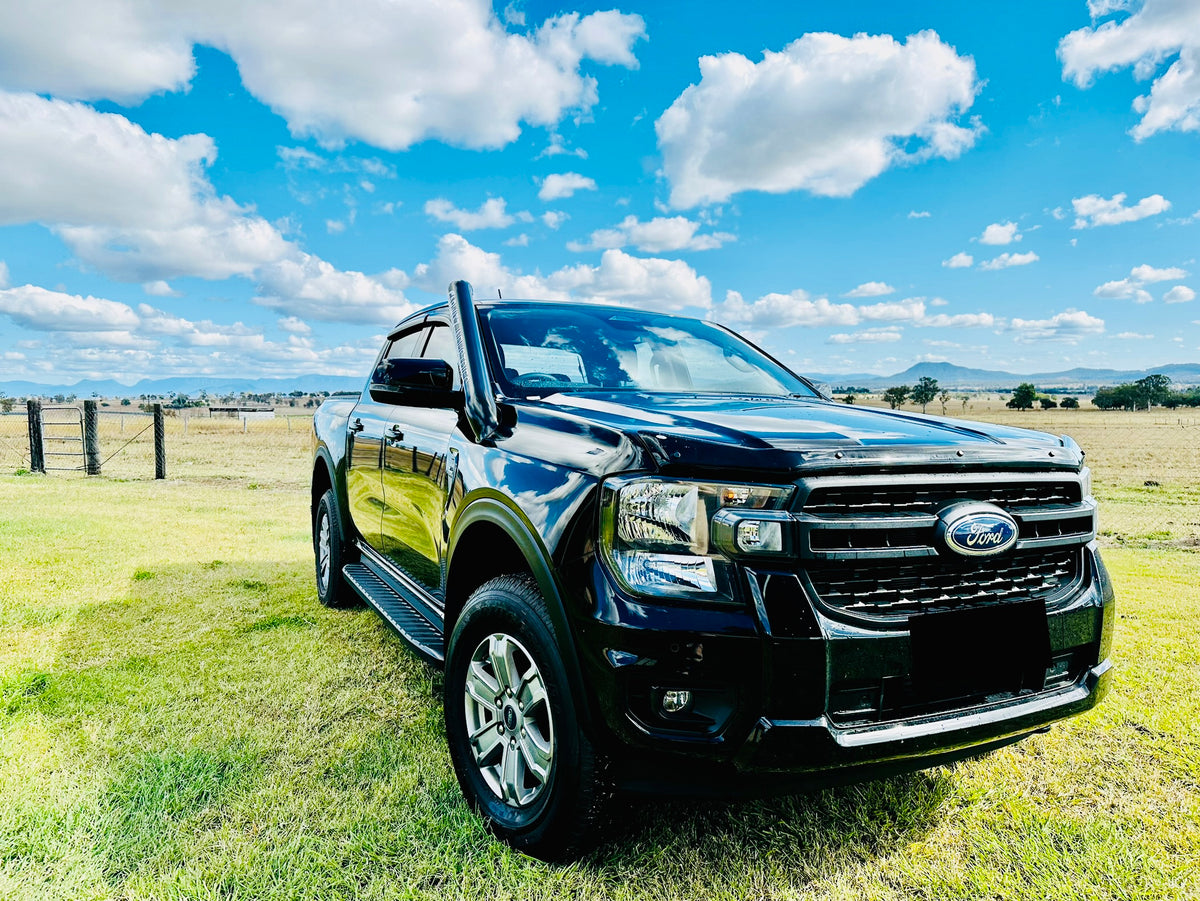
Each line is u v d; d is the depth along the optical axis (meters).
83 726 2.85
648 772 1.71
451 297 3.14
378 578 3.67
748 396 2.90
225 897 1.87
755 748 1.62
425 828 2.18
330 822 2.21
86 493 10.48
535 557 1.93
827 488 1.69
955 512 1.78
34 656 3.65
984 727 1.82
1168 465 23.75
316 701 3.12
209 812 2.26
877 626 1.71
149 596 4.82
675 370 3.12
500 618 2.09
